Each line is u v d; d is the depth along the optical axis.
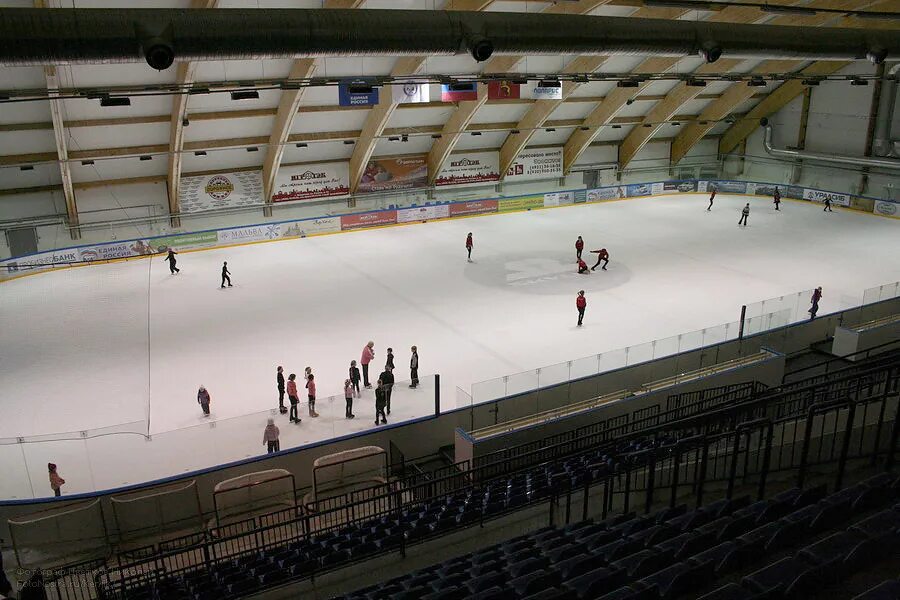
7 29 11.54
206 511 15.66
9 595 9.82
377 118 36.47
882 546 6.48
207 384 20.27
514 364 21.25
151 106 30.52
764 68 44.31
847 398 10.09
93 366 21.77
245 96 24.81
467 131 41.97
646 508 10.43
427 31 15.12
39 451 15.23
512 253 34.34
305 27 13.77
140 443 15.70
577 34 17.09
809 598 6.06
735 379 19.92
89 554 14.35
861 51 22.34
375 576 10.46
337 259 33.75
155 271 32.12
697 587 6.89
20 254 33.66
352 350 22.56
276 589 10.20
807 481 9.97
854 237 36.41
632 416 18.58
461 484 16.38
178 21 12.69
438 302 27.12
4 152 30.58
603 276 30.23
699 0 22.72
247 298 28.02
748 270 30.70
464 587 8.09
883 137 43.81
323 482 15.51
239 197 39.84
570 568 7.98
